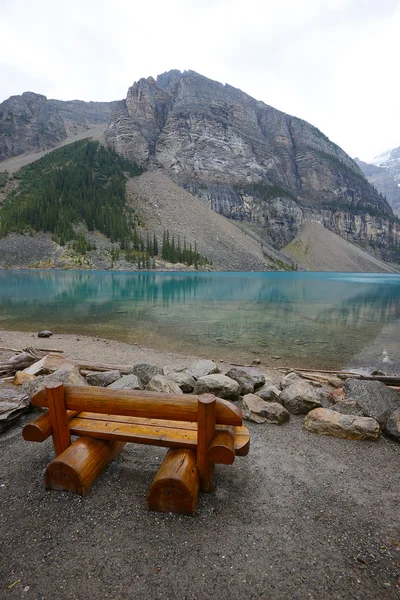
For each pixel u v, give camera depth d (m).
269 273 127.88
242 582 2.32
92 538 2.70
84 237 109.12
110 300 30.23
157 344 13.58
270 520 2.98
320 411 5.16
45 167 167.12
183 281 61.00
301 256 195.75
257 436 4.82
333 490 3.50
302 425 5.21
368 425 4.73
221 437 3.13
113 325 17.94
